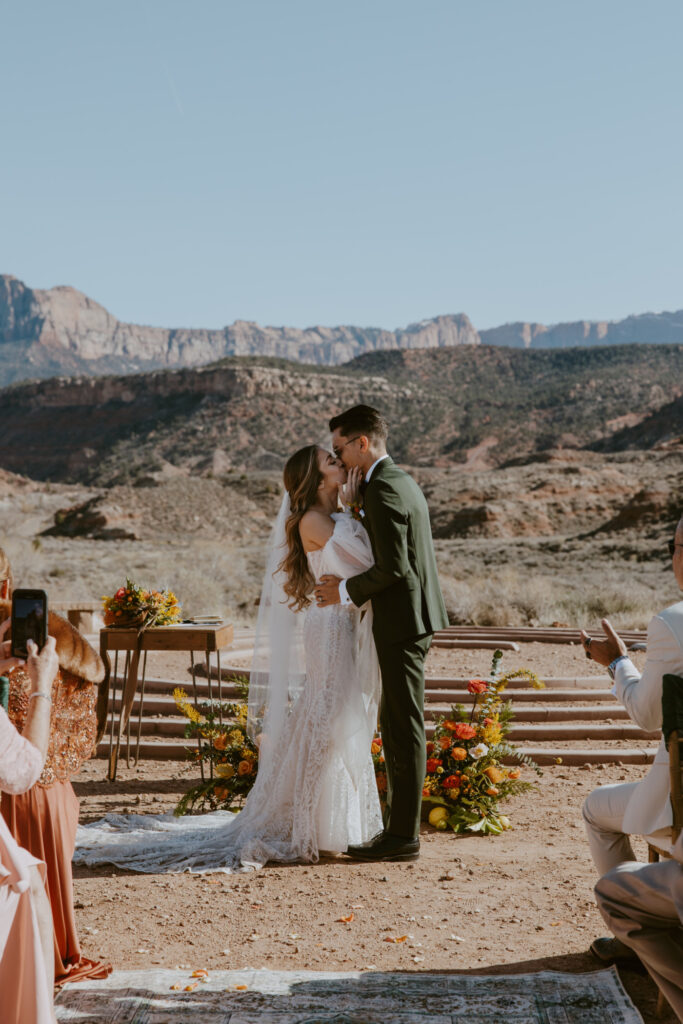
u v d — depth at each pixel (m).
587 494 62.00
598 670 11.29
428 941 4.08
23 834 3.51
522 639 14.75
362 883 4.90
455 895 4.70
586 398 163.75
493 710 6.55
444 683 10.17
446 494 66.50
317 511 5.39
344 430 5.32
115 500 74.00
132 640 7.19
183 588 21.11
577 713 9.11
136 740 8.54
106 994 3.44
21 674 3.39
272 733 5.56
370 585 5.05
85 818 6.24
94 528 68.94
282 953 3.96
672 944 3.21
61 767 3.58
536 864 5.23
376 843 5.32
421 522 5.23
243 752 6.27
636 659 11.53
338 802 5.35
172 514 72.44
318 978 3.61
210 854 5.34
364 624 5.46
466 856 5.41
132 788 7.16
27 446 187.50
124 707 7.45
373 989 3.50
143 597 7.26
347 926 4.27
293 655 5.61
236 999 3.41
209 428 169.75
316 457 5.40
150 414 186.62
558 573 37.53
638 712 3.48
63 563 35.69
